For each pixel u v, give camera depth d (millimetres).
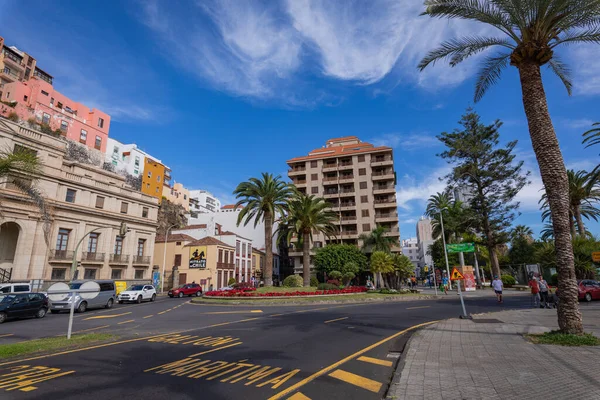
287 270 76062
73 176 35094
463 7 11125
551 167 9852
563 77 13555
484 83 14039
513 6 10352
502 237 41500
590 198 36000
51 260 31766
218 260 49562
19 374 6637
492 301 23734
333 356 8133
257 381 6129
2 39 58906
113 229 39156
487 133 42406
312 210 34344
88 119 67000
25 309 17938
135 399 5211
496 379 5805
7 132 29203
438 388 5453
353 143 80438
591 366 6371
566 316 9180
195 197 116938
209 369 6938
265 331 11945
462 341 9250
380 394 5492
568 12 10047
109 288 25375
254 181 33344
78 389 5691
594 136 24328
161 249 50781
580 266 32938
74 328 14133
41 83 58281
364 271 54469
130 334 11664
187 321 15586
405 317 15562
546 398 4852
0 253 30938
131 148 78812
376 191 64375
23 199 29109
